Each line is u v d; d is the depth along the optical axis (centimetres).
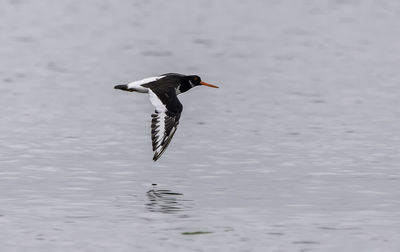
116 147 1762
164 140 1264
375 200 1341
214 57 3300
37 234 1157
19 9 4884
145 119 2097
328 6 5147
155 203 1317
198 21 4553
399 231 1173
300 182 1462
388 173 1531
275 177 1499
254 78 2783
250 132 1923
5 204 1309
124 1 5456
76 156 1669
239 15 4800
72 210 1277
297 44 3659
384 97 2397
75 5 5178
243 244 1112
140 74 2873
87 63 3114
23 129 1931
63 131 1919
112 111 2195
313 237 1145
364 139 1838
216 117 2111
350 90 2522
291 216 1245
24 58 3219
